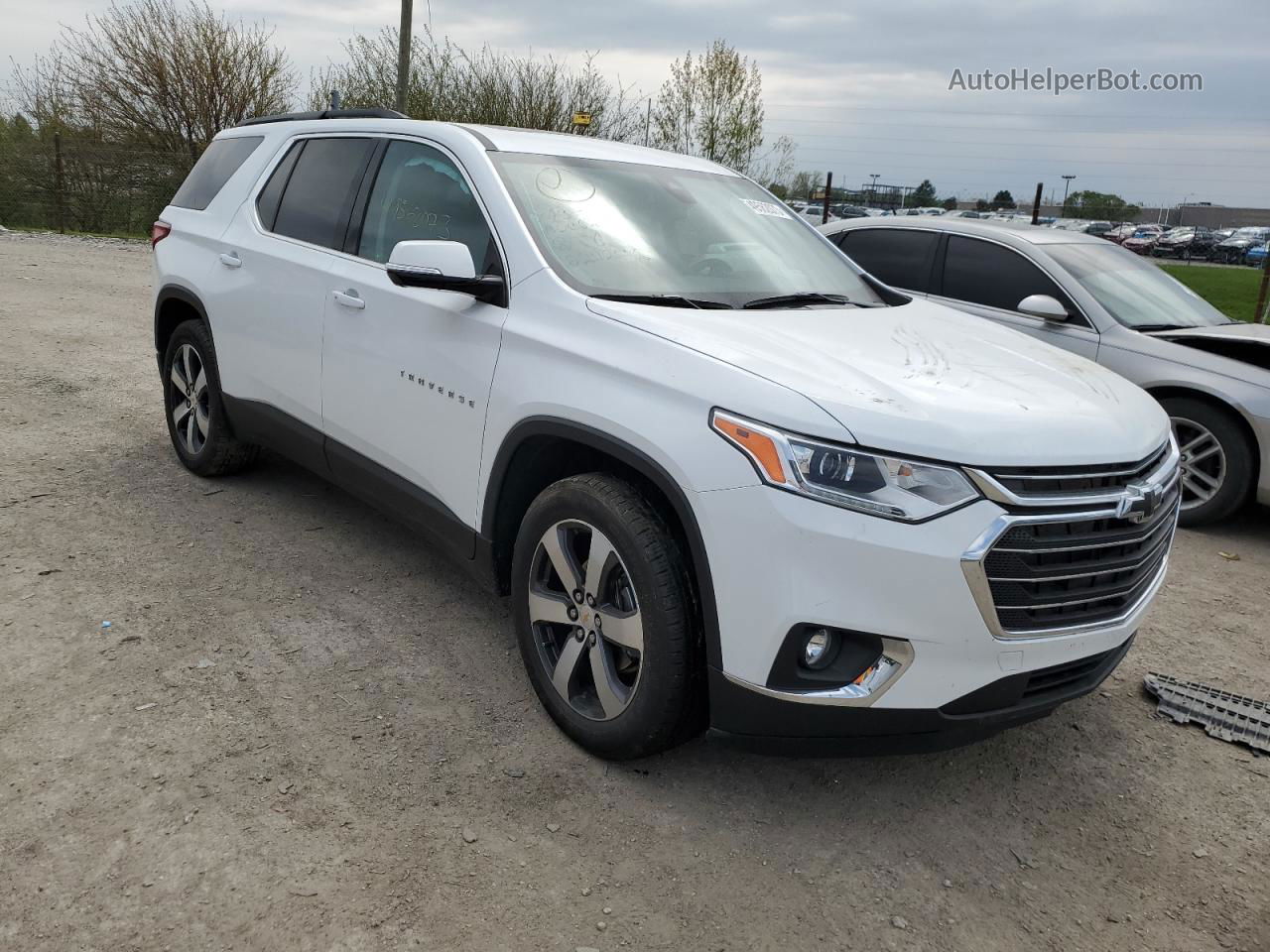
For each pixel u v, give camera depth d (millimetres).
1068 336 5984
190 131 22688
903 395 2508
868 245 7043
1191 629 4312
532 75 22531
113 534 4246
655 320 2846
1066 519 2439
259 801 2604
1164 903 2545
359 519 4664
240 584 3875
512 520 3229
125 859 2354
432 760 2863
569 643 2947
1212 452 5613
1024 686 2541
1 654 3197
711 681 2559
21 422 5758
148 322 9367
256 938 2158
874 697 2400
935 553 2316
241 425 4582
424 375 3398
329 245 4004
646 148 4207
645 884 2447
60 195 21031
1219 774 3160
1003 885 2570
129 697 3027
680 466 2525
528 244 3188
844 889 2502
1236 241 40875
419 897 2322
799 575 2365
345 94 22906
